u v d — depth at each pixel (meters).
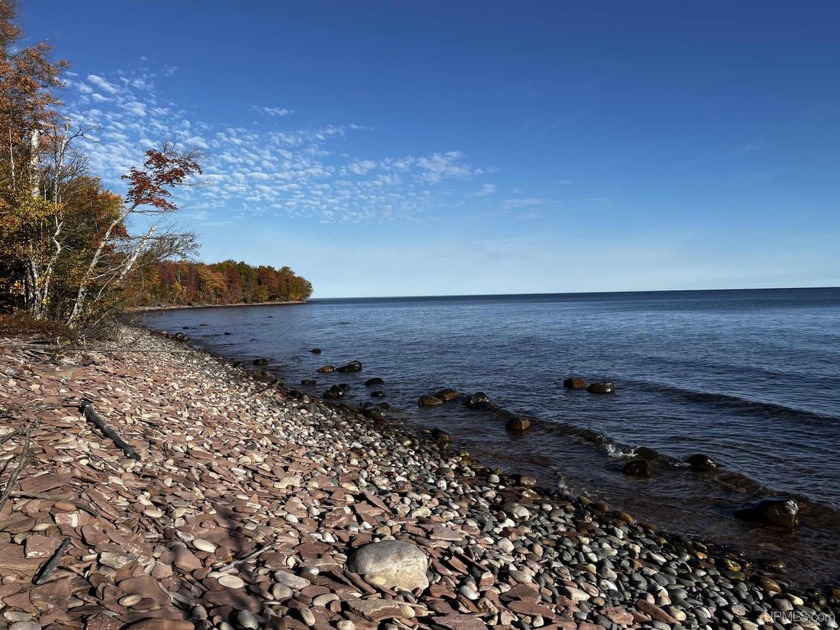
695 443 13.98
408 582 5.30
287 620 4.11
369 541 6.20
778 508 9.28
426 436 14.82
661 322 58.88
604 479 11.50
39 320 15.92
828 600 7.00
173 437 8.73
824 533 9.00
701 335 42.44
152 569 4.39
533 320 68.56
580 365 27.52
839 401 18.48
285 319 78.38
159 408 11.00
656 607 6.16
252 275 143.62
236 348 38.56
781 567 7.86
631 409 17.89
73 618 3.50
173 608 3.88
